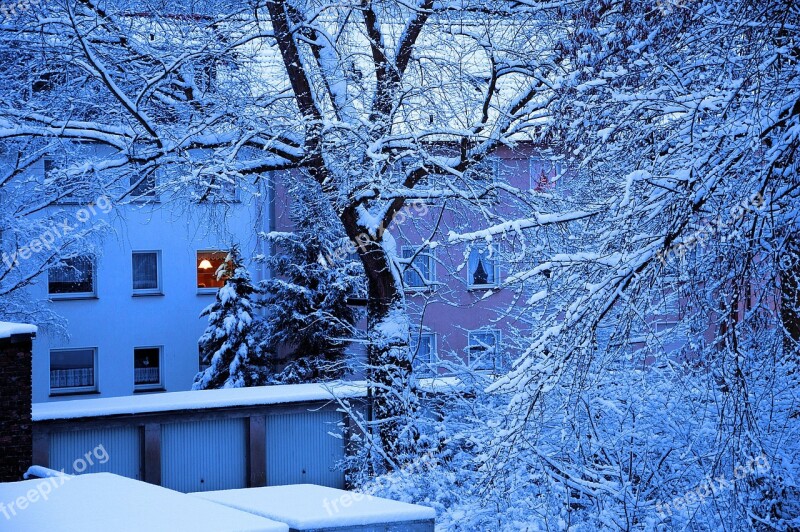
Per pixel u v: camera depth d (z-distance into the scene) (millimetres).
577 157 11695
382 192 17125
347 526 6941
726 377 9195
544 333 9352
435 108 17359
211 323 33281
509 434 9656
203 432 19828
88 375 35375
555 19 15039
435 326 31344
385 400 17719
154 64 17531
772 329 10500
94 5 17281
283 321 32188
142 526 5289
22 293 28203
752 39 9547
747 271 9211
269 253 34906
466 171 17656
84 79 17469
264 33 17328
